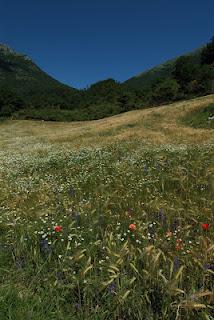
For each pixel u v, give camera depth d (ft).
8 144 107.96
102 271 15.26
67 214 22.48
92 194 28.43
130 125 113.60
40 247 18.72
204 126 99.81
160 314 12.89
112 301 13.62
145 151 53.26
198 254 14.57
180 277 13.37
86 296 14.24
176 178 26.71
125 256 15.84
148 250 14.48
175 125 105.60
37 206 25.41
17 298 14.46
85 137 100.99
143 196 25.80
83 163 49.06
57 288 14.99
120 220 20.48
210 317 12.05
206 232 17.83
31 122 216.95
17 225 21.49
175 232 17.92
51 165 51.06
